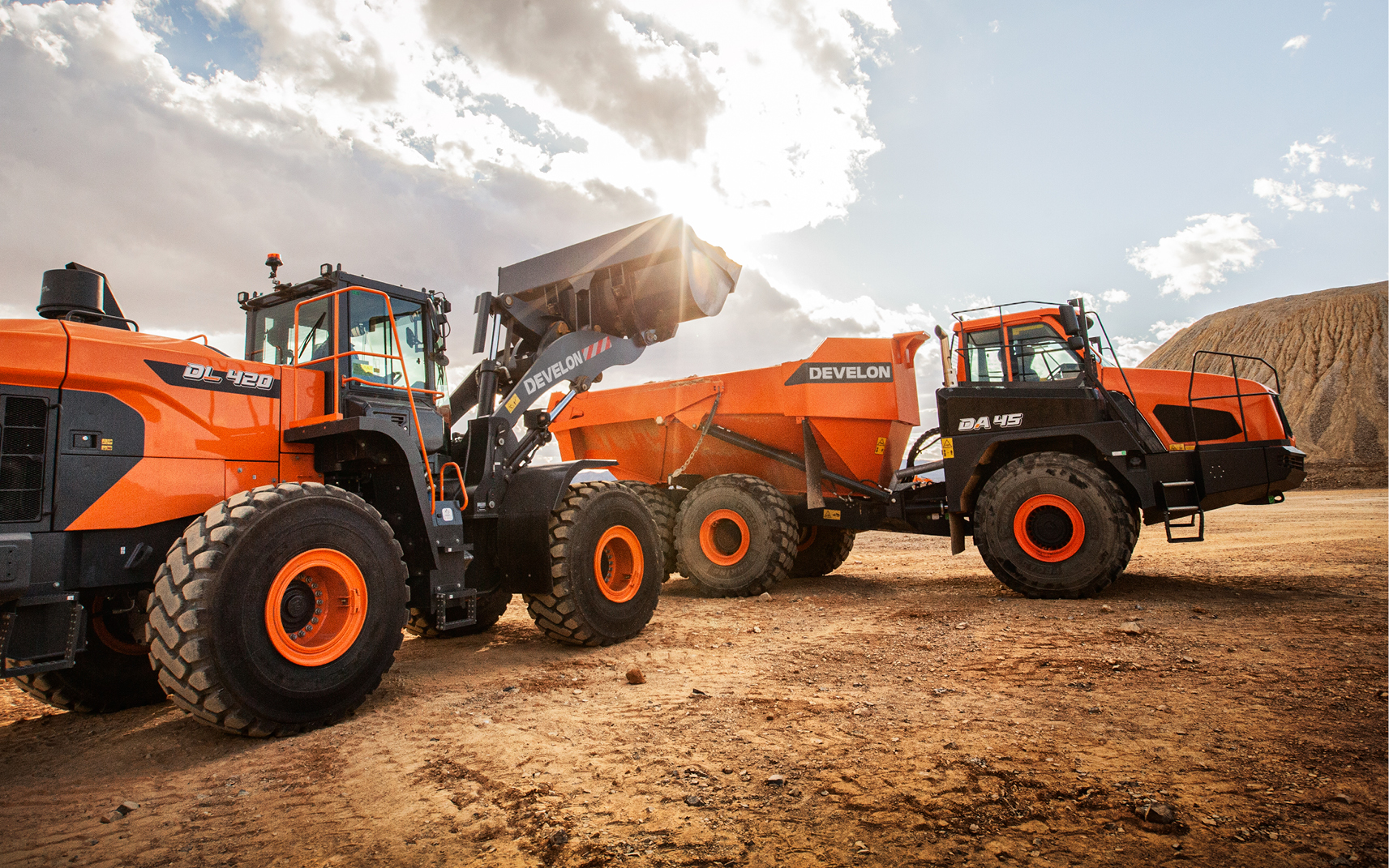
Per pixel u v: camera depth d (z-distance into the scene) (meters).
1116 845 2.16
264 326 5.17
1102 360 7.11
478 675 4.64
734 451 9.01
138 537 3.74
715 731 3.33
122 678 4.38
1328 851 2.08
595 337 6.41
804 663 4.62
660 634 5.78
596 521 5.40
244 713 3.31
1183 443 6.71
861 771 2.79
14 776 3.15
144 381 3.77
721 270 6.88
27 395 3.41
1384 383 57.56
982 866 2.07
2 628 3.22
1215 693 3.60
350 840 2.39
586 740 3.27
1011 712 3.45
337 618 3.82
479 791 2.74
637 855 2.19
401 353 4.62
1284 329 70.50
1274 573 7.91
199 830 2.52
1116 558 6.38
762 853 2.19
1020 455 7.46
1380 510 20.33
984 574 9.15
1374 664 4.01
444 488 5.09
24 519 3.34
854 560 11.72
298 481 4.42
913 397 8.60
